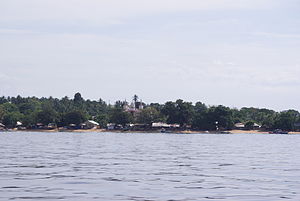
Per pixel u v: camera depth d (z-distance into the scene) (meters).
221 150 97.94
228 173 49.03
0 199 32.22
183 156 76.06
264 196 34.06
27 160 64.19
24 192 35.12
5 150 90.31
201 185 39.50
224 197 33.56
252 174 48.16
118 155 76.88
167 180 42.62
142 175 46.47
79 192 35.34
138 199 32.59
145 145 119.88
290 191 36.41
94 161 63.12
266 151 95.88
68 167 54.12
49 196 33.50
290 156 78.75
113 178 43.75
